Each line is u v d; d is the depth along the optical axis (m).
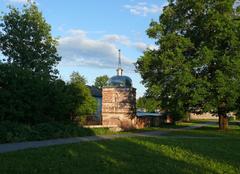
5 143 23.88
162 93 48.62
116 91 52.75
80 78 49.31
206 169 14.84
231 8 47.06
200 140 30.56
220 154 20.31
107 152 19.56
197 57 46.19
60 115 37.19
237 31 45.78
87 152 19.28
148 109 49.56
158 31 49.91
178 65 46.53
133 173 13.41
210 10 47.03
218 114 51.00
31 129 27.16
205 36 48.69
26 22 50.72
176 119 69.12
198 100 45.53
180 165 15.59
